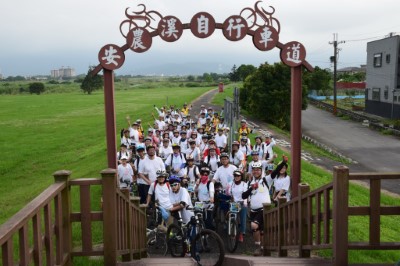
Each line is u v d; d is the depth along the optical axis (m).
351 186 17.20
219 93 64.38
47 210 4.51
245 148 13.87
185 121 20.38
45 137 31.36
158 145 15.77
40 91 84.81
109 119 10.67
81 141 29.55
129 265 6.02
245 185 9.79
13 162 23.03
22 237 3.73
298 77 10.75
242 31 10.43
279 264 5.67
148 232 9.50
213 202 9.95
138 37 10.30
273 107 38.88
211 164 12.49
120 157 11.84
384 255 8.54
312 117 50.34
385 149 32.56
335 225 4.96
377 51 48.31
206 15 10.36
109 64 10.38
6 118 42.38
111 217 5.27
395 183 21.81
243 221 9.77
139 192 11.43
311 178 17.31
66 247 5.24
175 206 8.77
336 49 51.75
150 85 111.38
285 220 7.35
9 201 15.08
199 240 7.35
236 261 6.65
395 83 44.72
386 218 13.24
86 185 5.29
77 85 113.62
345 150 32.31
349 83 78.06
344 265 4.95
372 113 50.06
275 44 10.50
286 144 28.28
